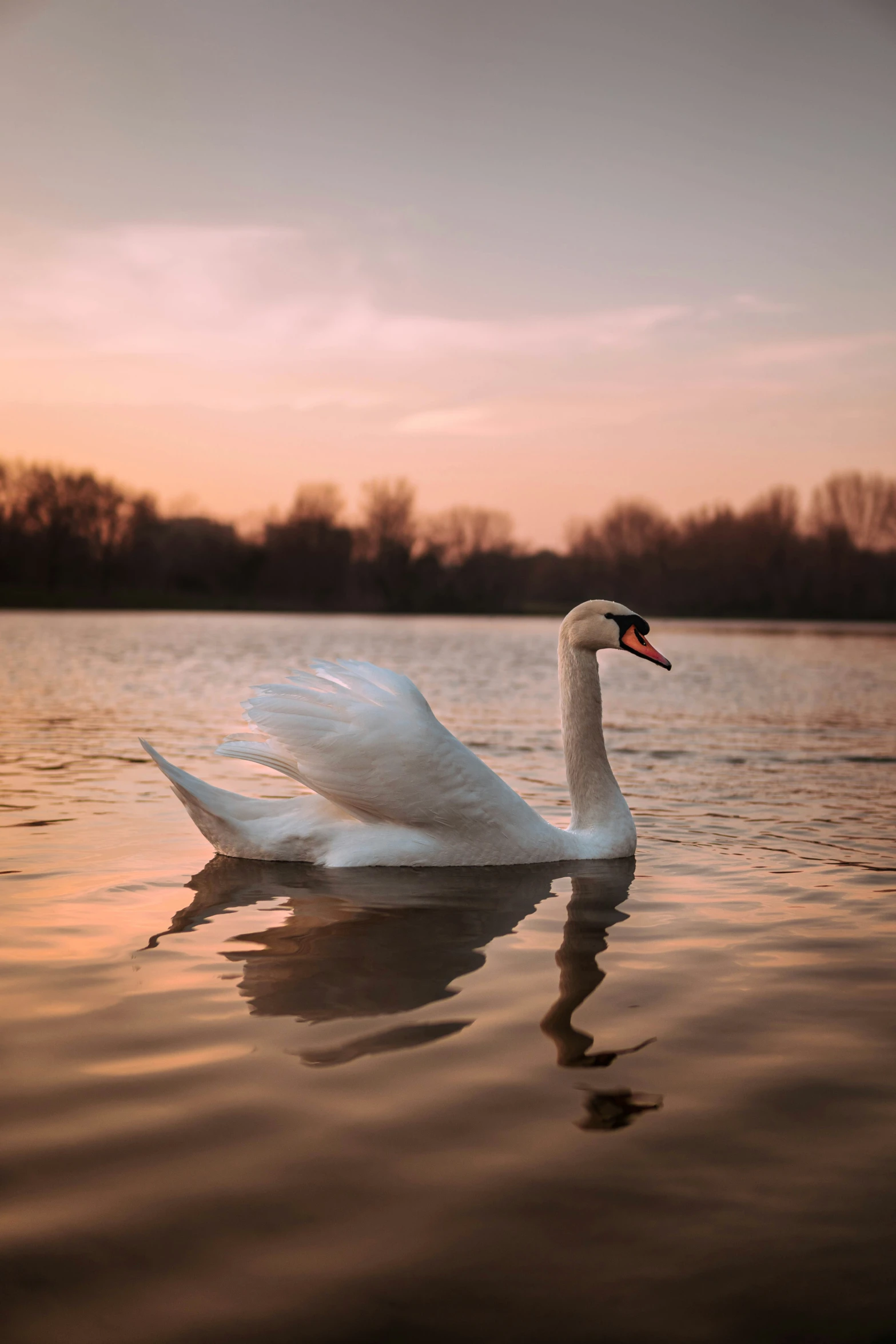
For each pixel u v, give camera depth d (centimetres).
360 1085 337
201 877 626
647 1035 384
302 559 10062
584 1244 255
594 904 579
